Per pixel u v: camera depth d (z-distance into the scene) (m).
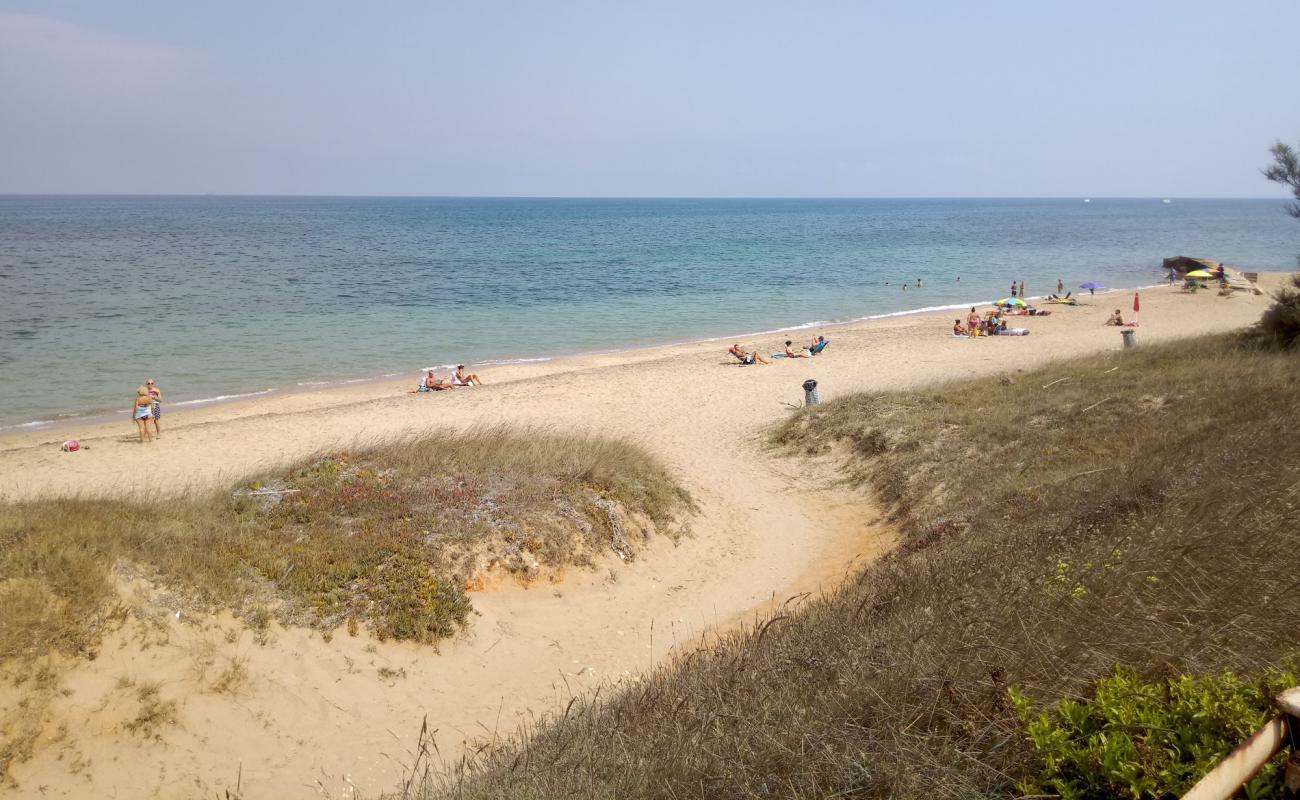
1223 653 4.51
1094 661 4.74
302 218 176.25
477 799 5.59
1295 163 20.27
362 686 8.98
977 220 181.88
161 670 8.27
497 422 22.30
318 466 13.70
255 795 7.56
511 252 85.69
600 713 7.15
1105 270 69.75
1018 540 8.73
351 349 35.25
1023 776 3.97
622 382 27.61
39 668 7.78
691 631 10.83
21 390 27.64
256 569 9.89
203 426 22.94
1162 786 3.50
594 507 12.84
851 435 17.98
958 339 34.94
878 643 6.03
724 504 15.70
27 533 9.27
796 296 53.53
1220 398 14.70
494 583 10.97
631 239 109.81
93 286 52.75
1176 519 7.00
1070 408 16.42
